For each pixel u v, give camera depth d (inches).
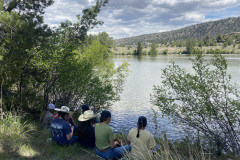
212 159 207.0
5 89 271.9
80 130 195.9
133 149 170.6
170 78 273.1
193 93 261.7
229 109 243.6
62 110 195.3
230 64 2135.8
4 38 240.5
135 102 705.6
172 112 272.7
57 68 322.3
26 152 173.6
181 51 7770.7
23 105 281.1
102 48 538.6
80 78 363.3
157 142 237.0
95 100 416.2
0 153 163.5
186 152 211.9
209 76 268.8
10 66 235.3
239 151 225.6
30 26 250.4
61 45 342.3
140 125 172.9
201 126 257.8
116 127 459.5
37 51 290.2
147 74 1578.5
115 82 514.6
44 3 324.2
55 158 171.0
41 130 237.9
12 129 204.1
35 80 308.7
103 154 172.7
